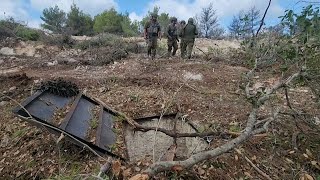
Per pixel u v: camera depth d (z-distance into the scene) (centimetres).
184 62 850
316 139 425
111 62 925
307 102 531
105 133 413
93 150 340
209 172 348
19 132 450
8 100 592
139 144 448
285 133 441
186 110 513
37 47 1172
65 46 1220
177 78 681
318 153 410
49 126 347
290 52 416
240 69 752
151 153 429
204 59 910
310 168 388
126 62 875
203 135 407
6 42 1201
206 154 313
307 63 408
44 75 748
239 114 493
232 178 350
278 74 617
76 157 368
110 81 657
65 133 347
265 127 363
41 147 400
